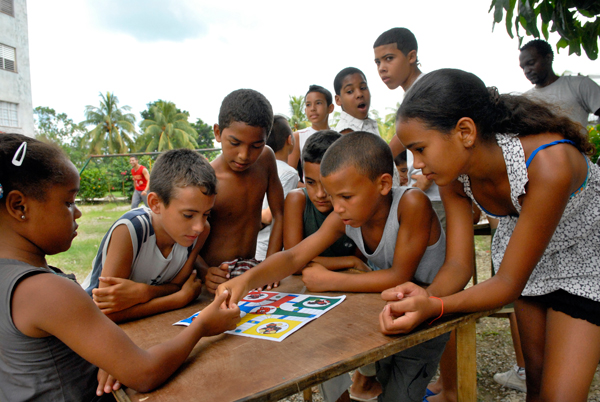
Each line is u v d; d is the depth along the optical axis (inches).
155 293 56.2
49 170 39.3
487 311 48.1
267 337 43.6
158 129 1711.4
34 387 40.4
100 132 1668.3
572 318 51.5
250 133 69.2
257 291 63.6
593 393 81.4
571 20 90.1
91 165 581.6
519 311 61.1
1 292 37.6
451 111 45.1
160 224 60.0
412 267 60.5
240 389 33.3
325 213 77.1
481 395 85.8
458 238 57.5
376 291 59.3
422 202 60.8
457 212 58.6
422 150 47.2
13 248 39.8
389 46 118.2
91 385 45.1
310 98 151.8
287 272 64.1
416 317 42.6
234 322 46.3
